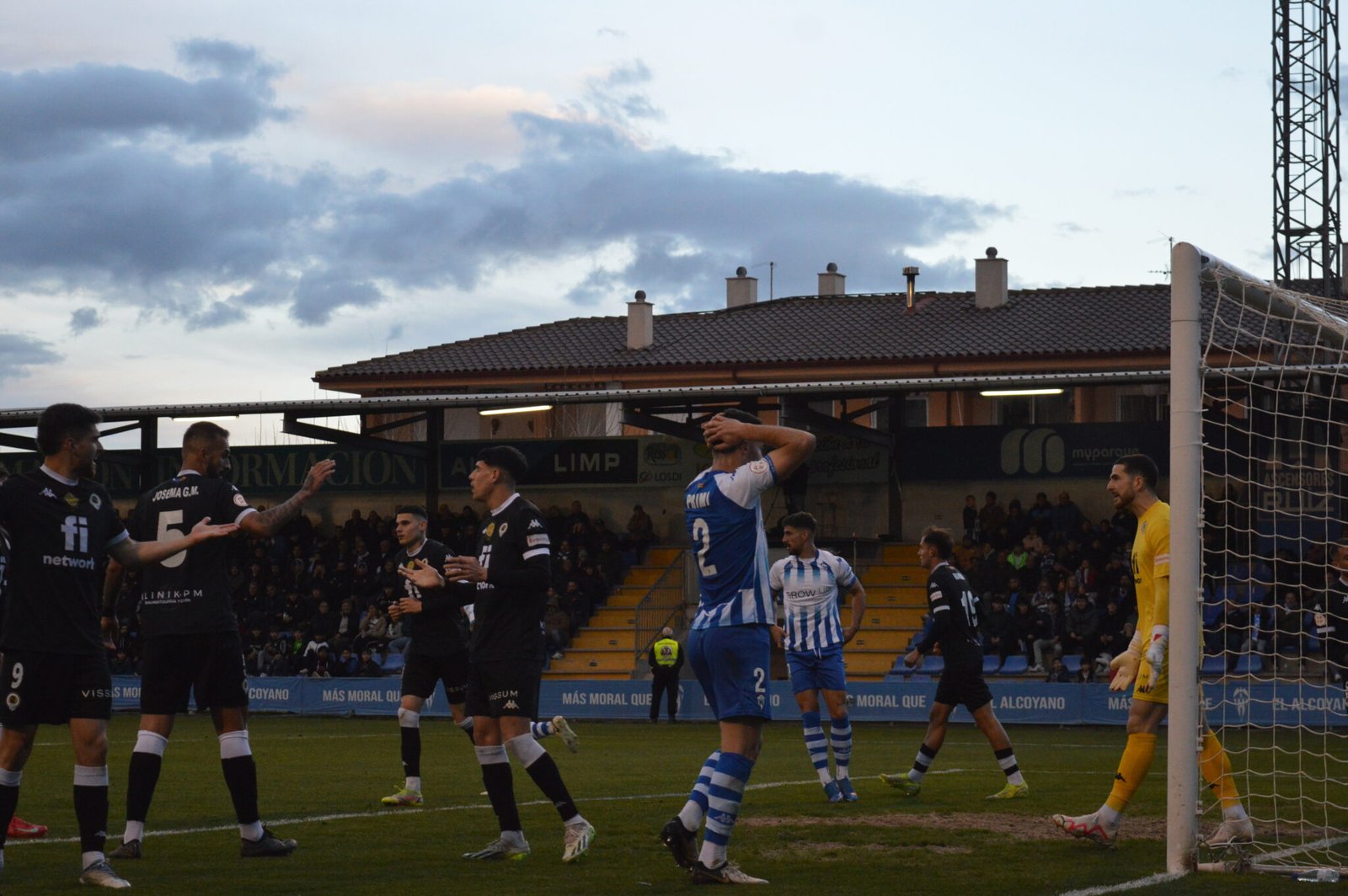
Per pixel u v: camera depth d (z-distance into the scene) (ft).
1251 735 65.87
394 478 105.09
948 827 27.84
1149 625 24.64
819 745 33.88
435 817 29.99
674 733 68.28
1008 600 86.43
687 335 121.19
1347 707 58.80
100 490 21.39
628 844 25.32
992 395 106.73
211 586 23.44
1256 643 73.00
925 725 74.43
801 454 20.68
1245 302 25.32
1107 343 104.83
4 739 20.71
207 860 23.31
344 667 90.53
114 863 22.85
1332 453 80.23
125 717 80.53
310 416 92.73
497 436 115.65
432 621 33.40
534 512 23.40
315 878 21.25
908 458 97.91
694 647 21.11
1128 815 30.22
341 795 35.40
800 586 34.09
